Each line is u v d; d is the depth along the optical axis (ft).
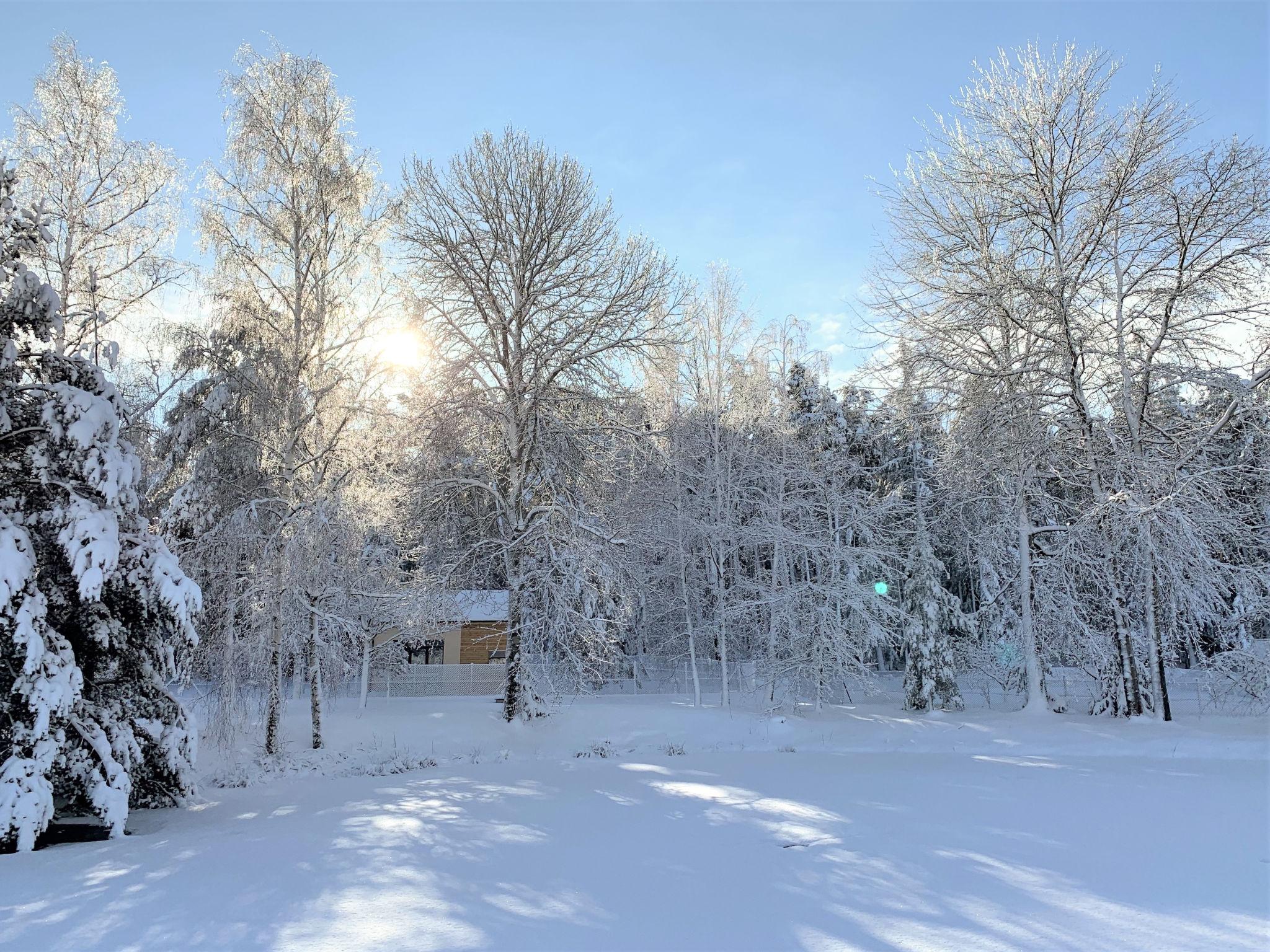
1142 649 70.95
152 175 58.29
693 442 89.71
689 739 69.05
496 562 76.59
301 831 34.53
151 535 41.45
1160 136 65.51
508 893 24.06
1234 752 55.52
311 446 61.41
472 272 71.00
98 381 39.88
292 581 55.16
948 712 78.48
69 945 19.90
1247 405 59.77
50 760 33.86
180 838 34.14
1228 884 24.36
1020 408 67.46
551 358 70.79
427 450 68.90
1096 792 41.32
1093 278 69.05
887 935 20.03
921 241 76.18
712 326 91.86
